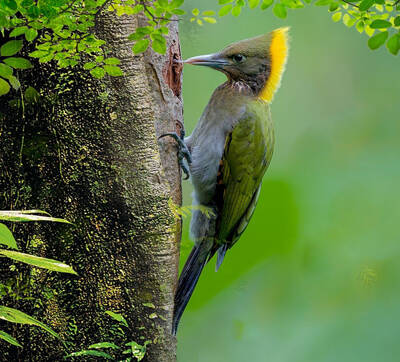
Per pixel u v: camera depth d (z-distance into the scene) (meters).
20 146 7.28
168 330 7.54
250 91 10.93
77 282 7.36
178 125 8.87
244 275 12.70
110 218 7.34
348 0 7.60
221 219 10.42
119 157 7.30
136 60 7.34
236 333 12.53
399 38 7.59
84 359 7.37
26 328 7.32
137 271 7.39
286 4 7.84
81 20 6.93
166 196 7.44
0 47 6.98
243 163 10.47
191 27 9.06
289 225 13.35
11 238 5.61
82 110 7.25
